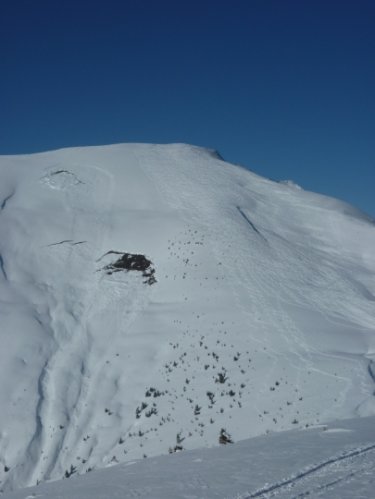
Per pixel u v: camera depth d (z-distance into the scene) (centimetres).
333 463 719
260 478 679
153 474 821
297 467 717
